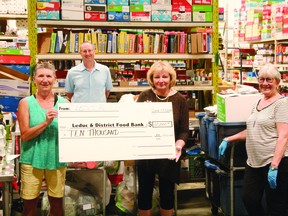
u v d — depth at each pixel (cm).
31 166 281
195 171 446
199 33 482
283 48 707
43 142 280
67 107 280
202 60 535
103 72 423
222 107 355
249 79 817
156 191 389
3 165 280
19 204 402
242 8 865
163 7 475
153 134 289
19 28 761
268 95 307
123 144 285
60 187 291
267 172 305
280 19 707
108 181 405
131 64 612
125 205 385
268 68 303
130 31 500
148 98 311
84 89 414
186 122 309
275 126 301
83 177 405
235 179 361
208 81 491
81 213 377
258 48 825
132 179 390
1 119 347
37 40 459
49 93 288
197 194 480
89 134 281
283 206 309
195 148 431
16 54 477
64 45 462
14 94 420
